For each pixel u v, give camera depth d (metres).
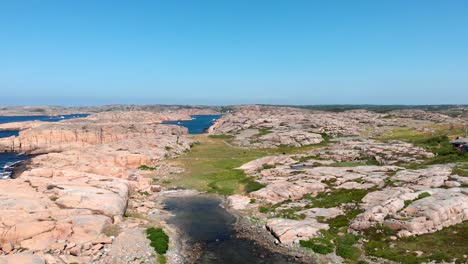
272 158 69.25
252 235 36.22
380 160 64.19
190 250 32.72
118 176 56.75
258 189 51.16
